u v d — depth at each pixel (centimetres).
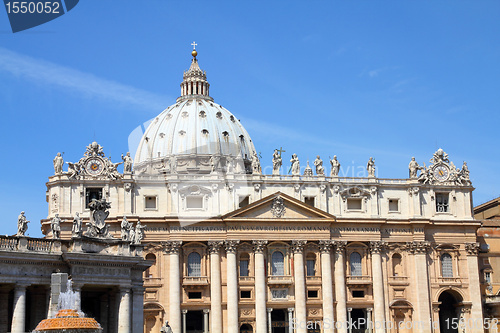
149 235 11694
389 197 12538
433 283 12344
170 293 11519
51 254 6272
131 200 11756
